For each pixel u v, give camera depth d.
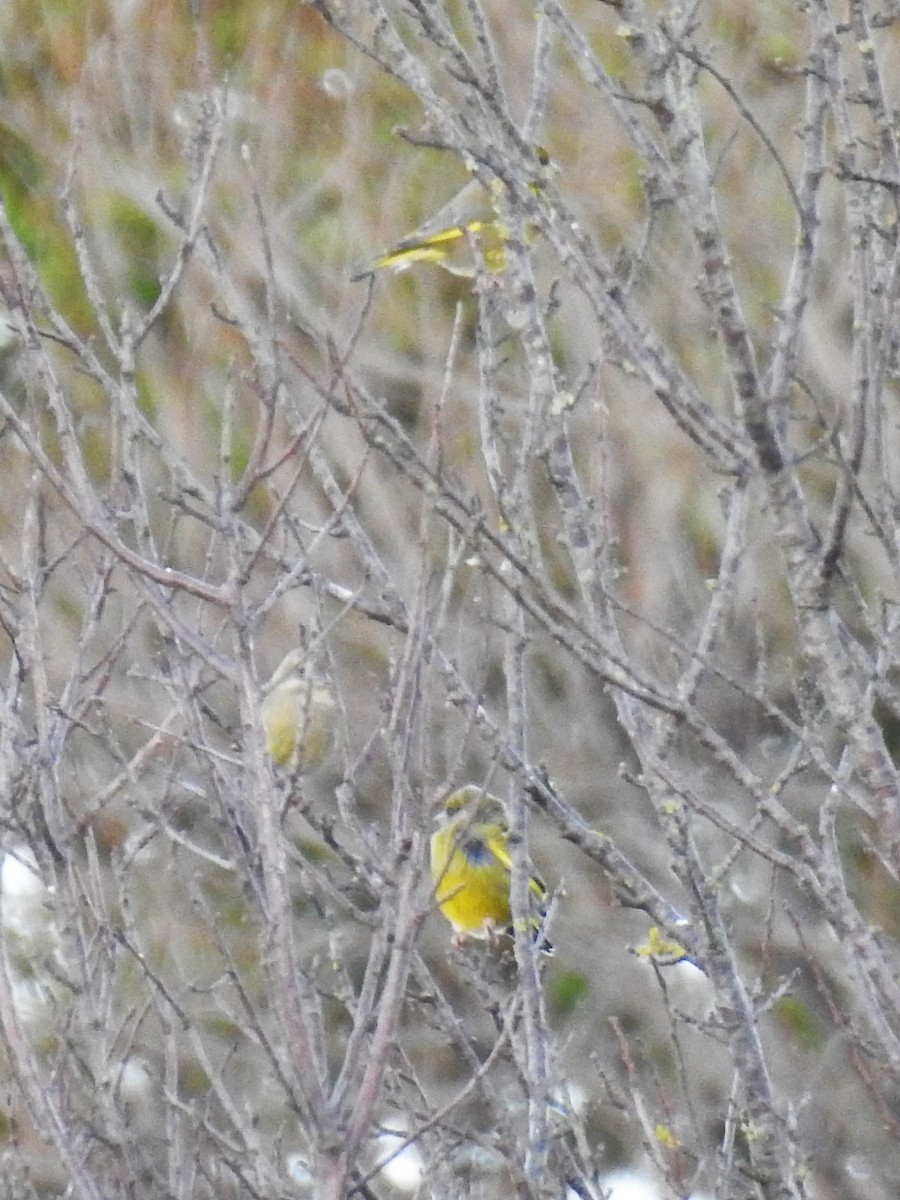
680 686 9.02
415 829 7.76
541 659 18.44
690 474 17.94
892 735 18.61
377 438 8.73
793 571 8.47
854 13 8.80
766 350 17.50
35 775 8.82
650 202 9.05
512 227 9.95
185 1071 14.20
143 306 20.59
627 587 17.59
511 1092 10.34
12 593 9.77
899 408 12.26
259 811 7.50
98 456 19.20
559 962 18.19
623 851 18.30
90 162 20.97
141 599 8.90
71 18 22.28
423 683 8.27
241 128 21.38
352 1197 8.22
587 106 18.86
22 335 8.59
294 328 17.66
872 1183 15.78
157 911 15.67
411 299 19.59
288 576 8.55
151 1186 8.80
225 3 21.78
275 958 7.30
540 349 9.73
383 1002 7.34
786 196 18.58
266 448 8.27
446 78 17.80
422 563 7.92
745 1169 8.80
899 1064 8.45
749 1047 8.90
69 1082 8.48
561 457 9.57
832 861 8.72
